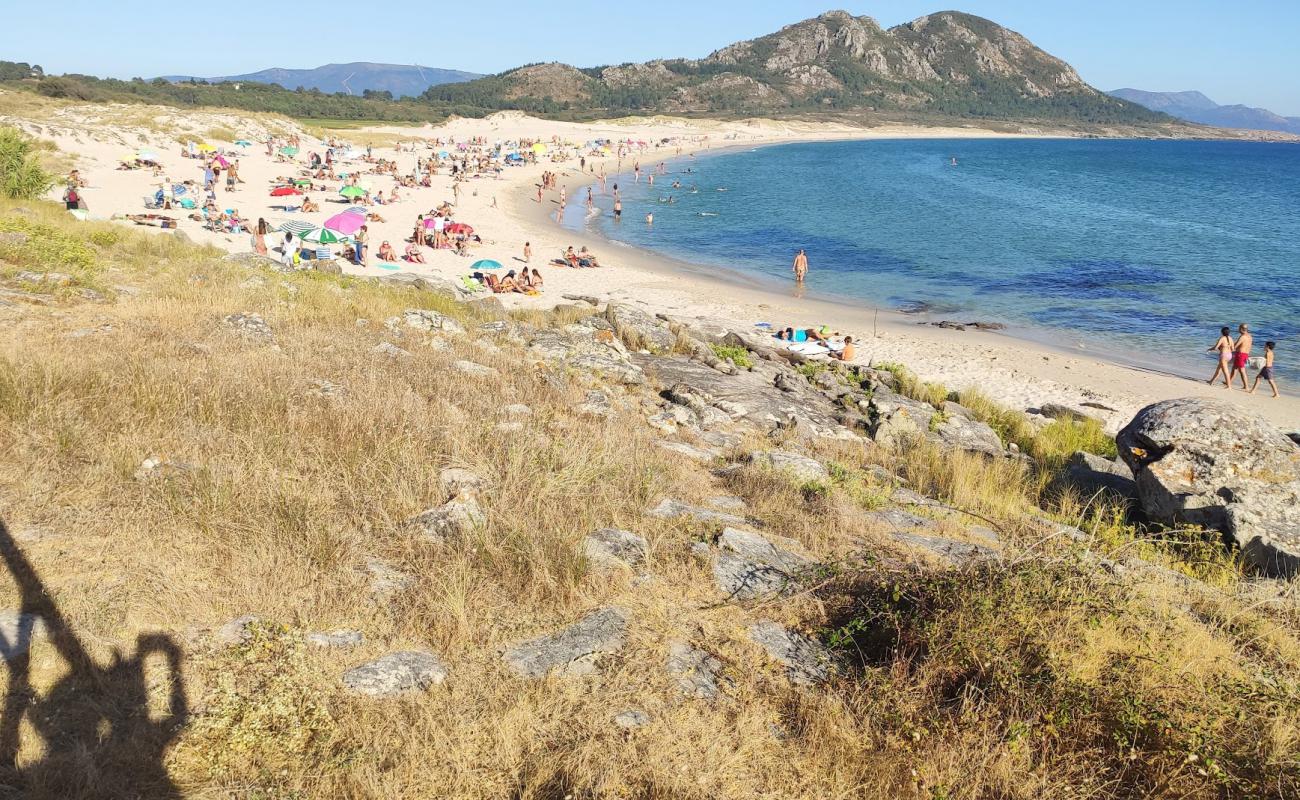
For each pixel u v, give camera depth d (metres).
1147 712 3.90
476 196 57.06
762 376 14.87
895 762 3.68
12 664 3.46
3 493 4.87
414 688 3.81
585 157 102.81
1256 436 8.48
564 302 25.94
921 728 3.89
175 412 6.49
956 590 4.70
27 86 80.19
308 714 3.54
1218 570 7.26
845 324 26.67
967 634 4.35
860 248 42.94
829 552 6.04
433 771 3.30
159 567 4.36
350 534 5.09
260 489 5.35
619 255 38.38
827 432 11.78
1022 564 5.00
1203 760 3.64
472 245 36.78
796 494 7.43
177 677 3.60
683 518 6.22
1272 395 20.61
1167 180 102.88
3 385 6.23
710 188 75.31
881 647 4.68
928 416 13.58
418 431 6.88
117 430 5.98
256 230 28.19
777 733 3.88
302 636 4.03
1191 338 26.31
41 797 2.84
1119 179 102.25
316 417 6.86
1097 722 3.94
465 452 6.58
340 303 12.97
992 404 16.69
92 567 4.26
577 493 6.21
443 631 4.23
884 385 16.94
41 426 5.80
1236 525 7.78
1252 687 4.25
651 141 142.50
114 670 3.56
